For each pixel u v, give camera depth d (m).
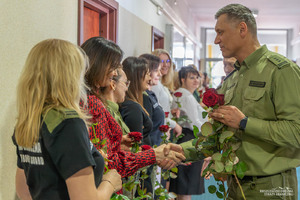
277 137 1.71
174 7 8.40
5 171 1.88
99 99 1.91
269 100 1.79
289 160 1.81
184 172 3.46
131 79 2.76
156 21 6.48
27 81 1.25
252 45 1.91
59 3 2.56
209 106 1.83
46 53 1.26
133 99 2.74
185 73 4.18
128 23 4.58
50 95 1.25
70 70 1.26
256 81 1.84
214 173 1.84
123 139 2.14
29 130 1.21
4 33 1.82
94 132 1.69
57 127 1.19
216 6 11.65
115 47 1.96
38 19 2.22
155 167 2.29
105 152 1.71
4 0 1.82
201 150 1.90
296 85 1.74
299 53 14.56
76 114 1.23
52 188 1.22
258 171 1.80
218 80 9.78
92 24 3.67
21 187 1.47
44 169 1.22
